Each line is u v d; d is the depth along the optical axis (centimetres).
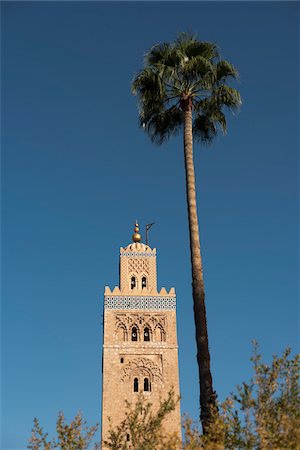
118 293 8094
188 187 4238
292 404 3023
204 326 3756
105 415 7300
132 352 7725
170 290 8162
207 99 4700
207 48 4741
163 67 4569
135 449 3394
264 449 2847
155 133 4878
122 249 8512
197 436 3114
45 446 3469
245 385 3081
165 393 7500
